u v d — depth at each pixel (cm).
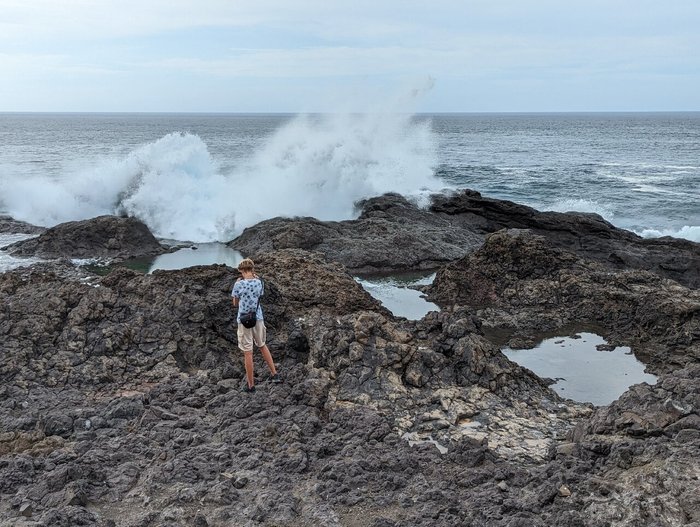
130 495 697
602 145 10519
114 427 859
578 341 1510
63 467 722
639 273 1786
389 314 1443
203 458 763
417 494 693
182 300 1163
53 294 1172
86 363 1038
